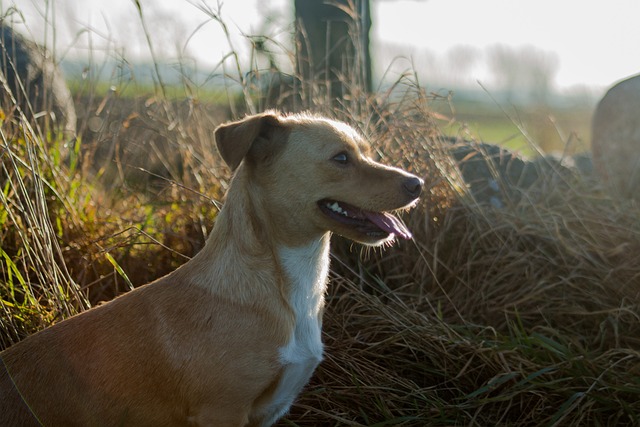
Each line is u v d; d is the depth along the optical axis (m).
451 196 5.25
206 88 6.14
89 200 5.37
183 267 3.49
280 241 3.45
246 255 3.36
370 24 7.57
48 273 4.21
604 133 6.69
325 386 4.09
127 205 5.78
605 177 6.59
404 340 4.35
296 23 7.09
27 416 3.14
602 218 5.36
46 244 4.21
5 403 3.14
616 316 4.48
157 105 6.04
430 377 4.27
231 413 3.25
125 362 3.21
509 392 3.91
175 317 3.26
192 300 3.30
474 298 4.88
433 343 4.31
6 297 4.40
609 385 3.80
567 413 3.62
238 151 3.35
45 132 5.46
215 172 5.49
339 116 5.60
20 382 3.17
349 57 6.28
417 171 5.20
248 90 5.55
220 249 3.42
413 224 5.12
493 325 4.76
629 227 5.27
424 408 3.90
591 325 4.70
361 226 3.51
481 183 6.00
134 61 5.99
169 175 6.55
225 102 7.07
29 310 4.17
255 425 3.54
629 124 6.48
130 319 3.28
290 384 3.43
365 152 3.73
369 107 5.61
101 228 5.21
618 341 4.42
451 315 4.84
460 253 5.05
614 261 5.04
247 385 3.24
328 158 3.47
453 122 6.05
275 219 3.46
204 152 5.66
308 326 3.49
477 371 4.19
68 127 6.27
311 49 7.49
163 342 3.21
